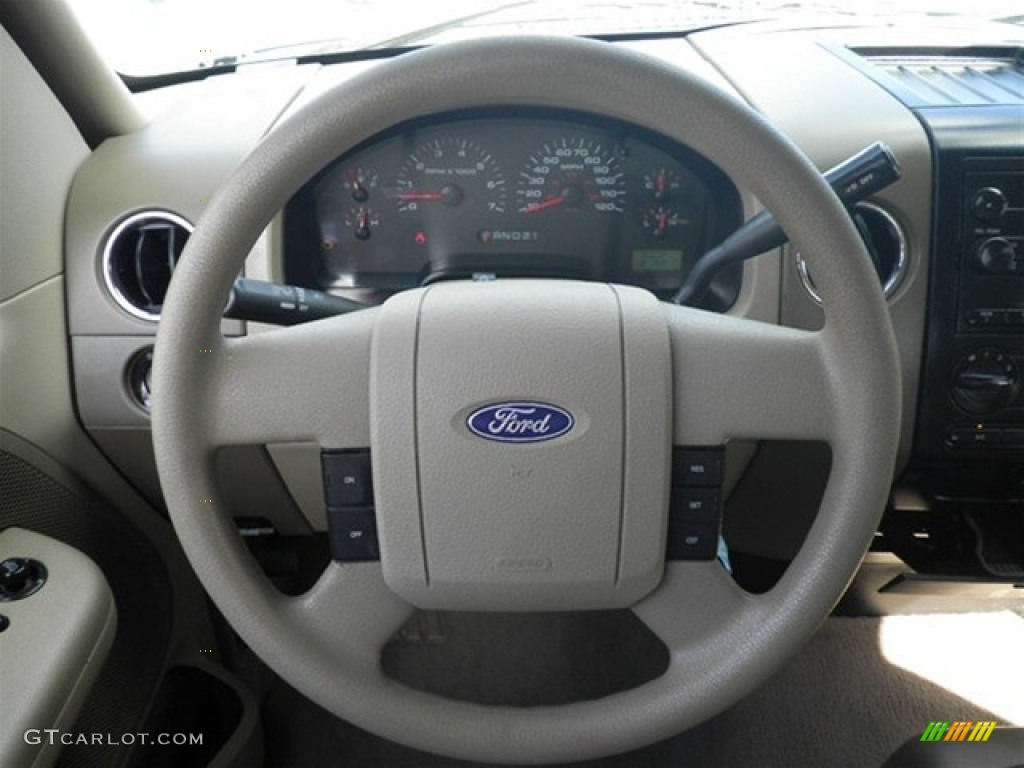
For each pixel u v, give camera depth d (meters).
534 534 0.70
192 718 1.32
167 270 1.09
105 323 1.05
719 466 0.70
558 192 1.12
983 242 1.02
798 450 1.08
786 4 1.46
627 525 0.70
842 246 0.61
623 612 1.54
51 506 1.02
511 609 0.75
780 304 1.04
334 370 0.68
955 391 1.07
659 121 0.59
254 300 0.73
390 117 0.58
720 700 0.74
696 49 1.35
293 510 1.19
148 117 1.23
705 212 1.12
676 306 0.71
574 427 0.68
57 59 1.06
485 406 0.67
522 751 0.76
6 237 0.94
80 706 0.82
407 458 0.68
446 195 1.12
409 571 0.72
